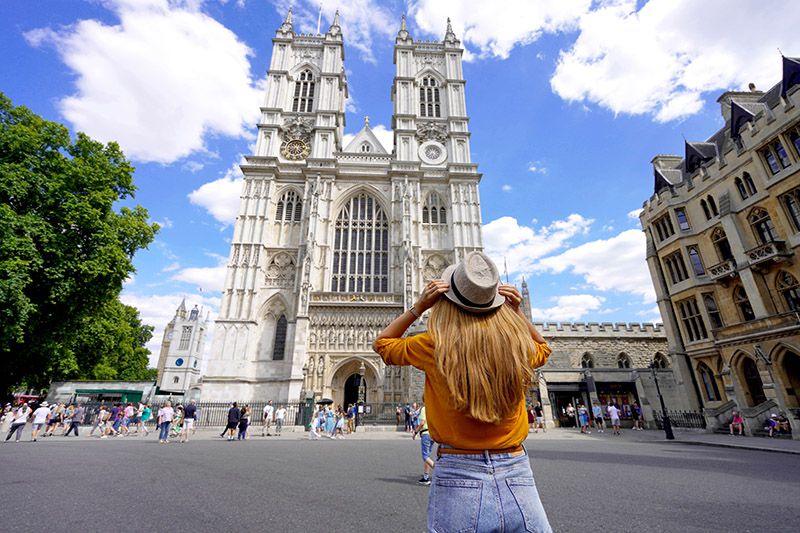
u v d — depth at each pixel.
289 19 60.81
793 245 24.16
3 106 25.73
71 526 5.52
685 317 31.94
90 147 28.83
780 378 23.17
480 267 2.17
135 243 30.06
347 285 46.19
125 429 28.53
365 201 51.53
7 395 30.77
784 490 8.32
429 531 1.88
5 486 8.12
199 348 96.62
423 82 59.62
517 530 1.80
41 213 24.52
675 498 7.56
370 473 10.31
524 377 2.00
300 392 38.09
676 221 32.69
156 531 5.35
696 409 30.52
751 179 27.28
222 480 9.05
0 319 21.36
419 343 2.21
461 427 1.94
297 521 5.89
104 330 37.22
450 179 51.66
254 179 48.88
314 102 55.97
